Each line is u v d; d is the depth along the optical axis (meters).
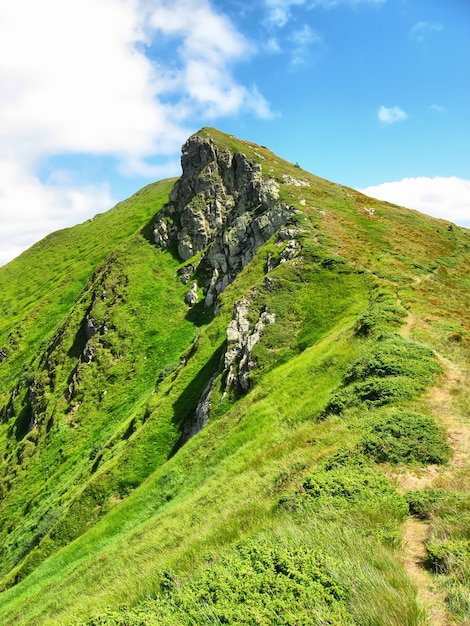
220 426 37.62
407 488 13.45
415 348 26.48
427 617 7.46
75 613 13.62
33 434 82.75
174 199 116.19
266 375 41.72
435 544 9.48
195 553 15.47
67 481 65.94
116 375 85.75
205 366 55.75
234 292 65.88
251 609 8.07
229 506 21.06
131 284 100.94
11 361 119.81
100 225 189.25
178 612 8.90
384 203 104.00
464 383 21.30
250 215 90.56
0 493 75.44
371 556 9.41
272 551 9.96
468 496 11.71
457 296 49.88
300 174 107.31
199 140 114.75
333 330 43.44
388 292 45.59
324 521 11.98
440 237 87.50
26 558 45.91
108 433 73.88
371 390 22.48
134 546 26.95
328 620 7.46
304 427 25.42
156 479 37.69
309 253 59.50
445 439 16.03
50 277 161.75
